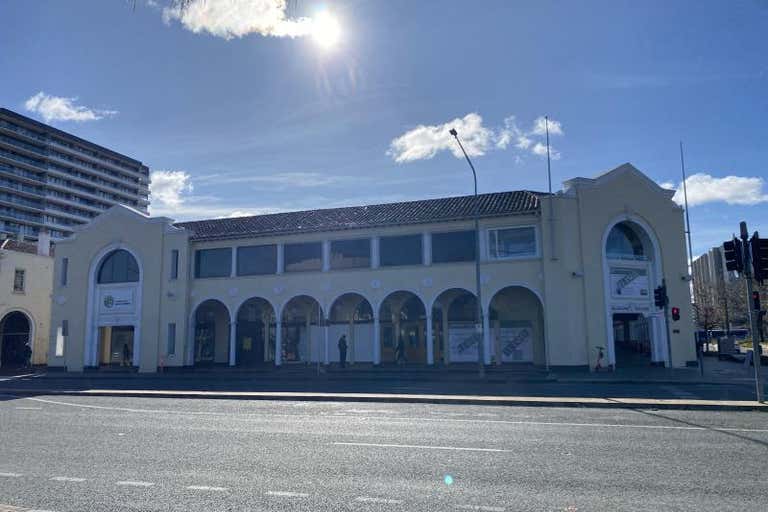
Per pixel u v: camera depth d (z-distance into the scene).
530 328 32.97
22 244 45.72
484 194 34.88
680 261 32.16
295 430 12.19
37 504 6.94
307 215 36.97
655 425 12.49
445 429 12.12
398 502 6.89
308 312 37.53
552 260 30.05
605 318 30.14
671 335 31.52
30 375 34.06
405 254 32.81
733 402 15.65
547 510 6.54
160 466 8.87
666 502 6.78
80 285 37.56
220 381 27.36
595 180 31.17
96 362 36.78
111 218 37.66
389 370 30.77
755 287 47.75
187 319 35.47
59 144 116.94
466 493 7.25
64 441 11.06
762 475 8.00
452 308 34.47
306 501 6.96
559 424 12.71
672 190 32.75
